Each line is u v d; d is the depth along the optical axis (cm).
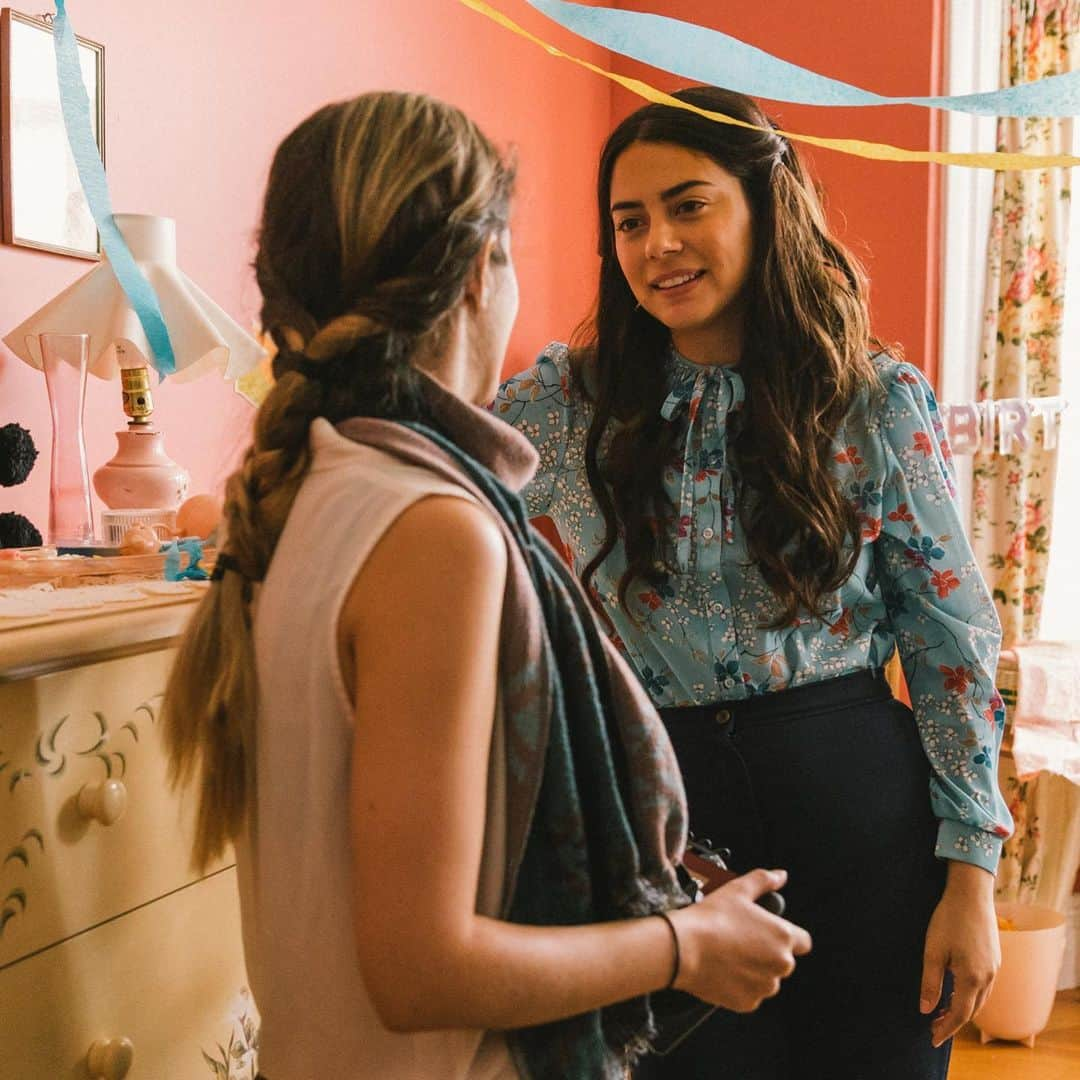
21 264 177
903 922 130
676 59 101
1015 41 306
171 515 148
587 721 77
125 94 192
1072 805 300
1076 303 312
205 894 109
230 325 164
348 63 246
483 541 67
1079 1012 295
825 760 130
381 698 65
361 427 74
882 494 133
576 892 74
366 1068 73
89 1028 96
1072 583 315
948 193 309
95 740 95
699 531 132
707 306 130
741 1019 130
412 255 74
